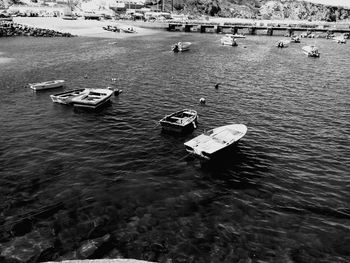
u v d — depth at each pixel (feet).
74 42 312.91
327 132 105.91
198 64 226.38
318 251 53.06
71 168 77.10
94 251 51.67
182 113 108.88
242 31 550.77
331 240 55.62
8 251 51.08
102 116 114.01
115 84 161.17
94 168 77.36
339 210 64.13
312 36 477.77
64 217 59.47
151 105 128.88
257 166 81.30
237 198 67.10
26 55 231.09
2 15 429.79
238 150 90.17
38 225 57.21
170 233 56.13
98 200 64.80
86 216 59.98
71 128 102.17
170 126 97.40
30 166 77.51
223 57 262.47
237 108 128.77
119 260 35.01
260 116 119.96
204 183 72.33
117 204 63.72
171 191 68.74
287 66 230.68
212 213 61.87
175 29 521.65
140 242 53.88
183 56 259.80
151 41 350.84
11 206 62.18
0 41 292.20
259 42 387.96
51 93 141.49
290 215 62.13
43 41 307.17
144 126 105.50
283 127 109.40
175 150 88.12
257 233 56.80
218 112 122.93
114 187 69.56
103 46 295.89
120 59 233.76
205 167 79.36
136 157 83.66
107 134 98.02
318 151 91.20
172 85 163.22
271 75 196.65
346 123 115.03
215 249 52.75
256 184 72.84
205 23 499.10
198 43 352.90
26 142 91.09
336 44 395.75
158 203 64.44
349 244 54.75
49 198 65.10
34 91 142.61
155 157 83.87
